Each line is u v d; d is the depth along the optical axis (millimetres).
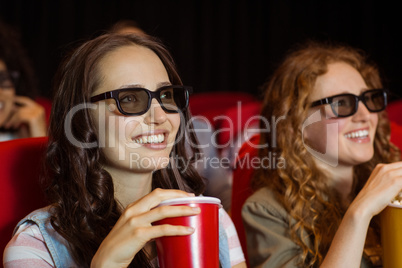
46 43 5059
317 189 1793
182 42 5441
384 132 2021
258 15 5496
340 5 5359
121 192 1414
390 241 1298
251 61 5520
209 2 5480
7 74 2467
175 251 1093
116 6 5258
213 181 2396
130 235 1092
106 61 1368
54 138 1411
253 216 1802
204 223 1098
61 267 1306
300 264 1649
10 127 2490
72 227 1322
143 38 1436
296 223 1730
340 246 1473
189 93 1426
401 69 5195
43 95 5027
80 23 5156
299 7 5434
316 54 1910
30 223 1351
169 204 1100
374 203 1475
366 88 1857
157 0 5367
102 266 1103
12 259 1280
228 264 1517
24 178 1478
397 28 5203
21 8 5004
